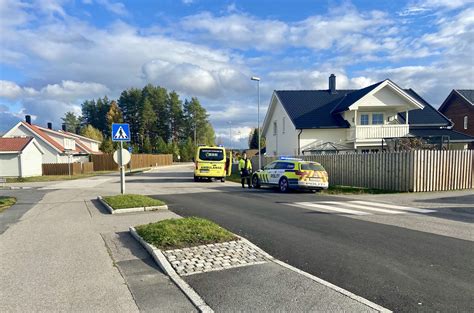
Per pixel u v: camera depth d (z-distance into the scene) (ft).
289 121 92.68
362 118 88.58
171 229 21.85
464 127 116.78
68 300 13.37
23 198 48.49
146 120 271.28
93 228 26.45
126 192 53.67
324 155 62.90
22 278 15.79
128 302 13.15
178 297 13.56
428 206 35.63
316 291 13.69
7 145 116.67
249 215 31.01
